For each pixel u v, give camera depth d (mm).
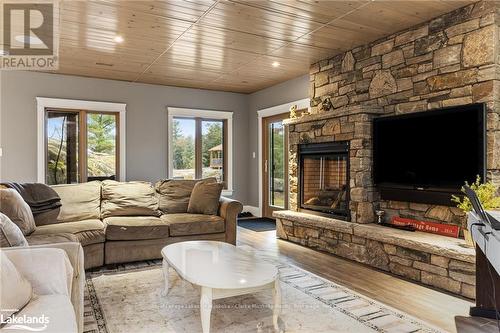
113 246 3727
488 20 3072
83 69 5406
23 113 5449
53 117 5750
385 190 3920
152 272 3543
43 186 3904
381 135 3938
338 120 4301
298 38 4098
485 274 2520
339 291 3002
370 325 2375
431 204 3479
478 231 2287
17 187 3660
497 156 3014
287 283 3203
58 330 1431
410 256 3318
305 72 5641
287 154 6312
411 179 3641
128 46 4363
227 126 7203
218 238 4234
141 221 3914
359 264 3818
